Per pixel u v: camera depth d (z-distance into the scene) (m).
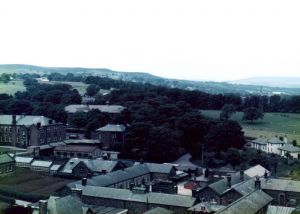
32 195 137.38
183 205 116.88
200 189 127.94
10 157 172.25
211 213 105.06
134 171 159.62
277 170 183.62
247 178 144.00
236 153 194.62
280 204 129.00
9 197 139.00
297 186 129.62
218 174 169.12
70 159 177.50
